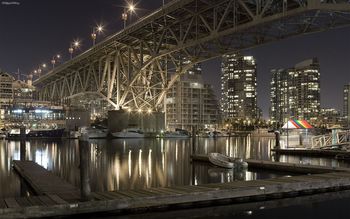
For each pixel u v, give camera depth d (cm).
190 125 15725
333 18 4844
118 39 8238
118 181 2747
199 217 1772
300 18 4997
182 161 4088
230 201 1977
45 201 1733
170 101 15812
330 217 1781
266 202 2048
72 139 9488
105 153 5138
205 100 16312
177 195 1844
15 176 2950
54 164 3784
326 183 2269
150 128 9950
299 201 2073
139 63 8262
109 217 1720
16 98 14125
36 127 11831
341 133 5253
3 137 9500
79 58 10575
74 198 1808
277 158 4544
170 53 7325
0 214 1569
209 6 6038
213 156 3800
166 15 6656
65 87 13500
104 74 9706
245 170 3375
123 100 9150
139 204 1767
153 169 3422
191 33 7019
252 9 5769
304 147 5600
